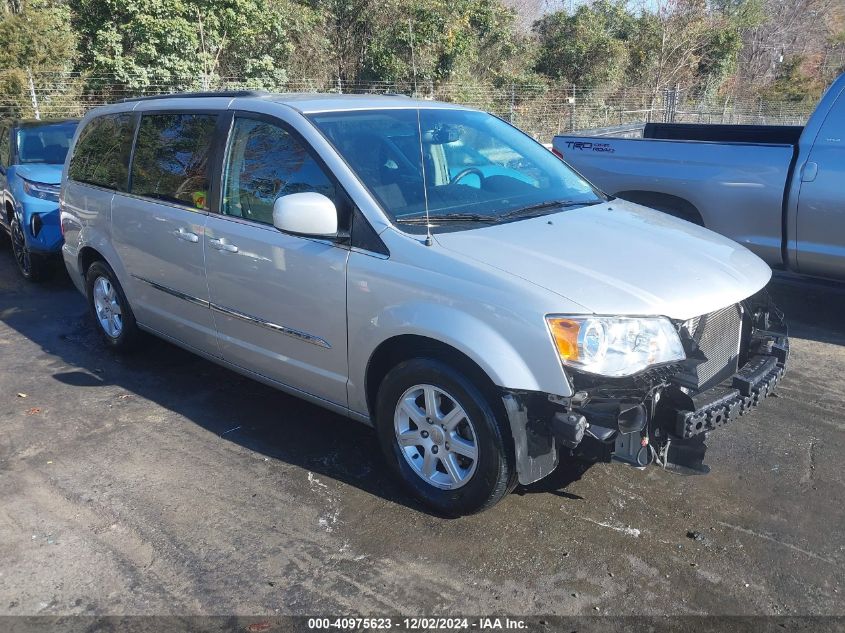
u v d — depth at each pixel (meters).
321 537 3.28
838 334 5.66
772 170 5.66
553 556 3.12
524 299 2.96
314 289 3.61
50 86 15.54
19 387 4.96
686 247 3.58
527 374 2.94
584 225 3.68
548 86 25.38
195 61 17.00
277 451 4.05
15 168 7.74
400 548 3.19
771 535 3.25
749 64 37.53
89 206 5.30
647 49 29.94
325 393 3.80
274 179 3.88
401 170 3.75
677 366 3.02
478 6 23.52
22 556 3.17
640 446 2.94
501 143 4.50
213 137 4.26
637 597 2.88
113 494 3.64
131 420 4.45
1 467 3.91
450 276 3.14
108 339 5.50
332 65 20.14
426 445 3.39
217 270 4.15
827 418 4.33
